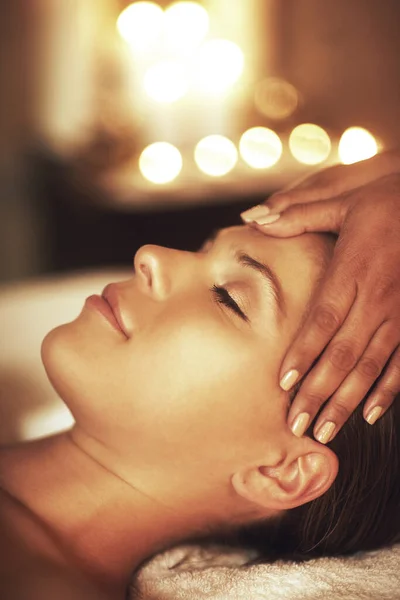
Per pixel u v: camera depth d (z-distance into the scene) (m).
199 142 2.49
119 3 2.52
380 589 0.87
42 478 1.00
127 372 0.93
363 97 2.52
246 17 2.54
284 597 0.87
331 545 1.00
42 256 2.54
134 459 0.96
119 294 0.98
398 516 1.00
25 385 1.45
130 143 2.54
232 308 0.94
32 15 2.54
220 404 0.92
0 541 0.87
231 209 2.39
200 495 0.98
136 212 2.49
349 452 0.96
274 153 2.39
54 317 1.55
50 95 2.59
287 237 1.01
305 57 2.54
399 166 1.17
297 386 0.92
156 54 2.54
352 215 0.99
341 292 0.90
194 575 0.93
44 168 2.54
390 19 2.45
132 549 1.00
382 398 0.90
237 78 2.54
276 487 0.95
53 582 0.85
